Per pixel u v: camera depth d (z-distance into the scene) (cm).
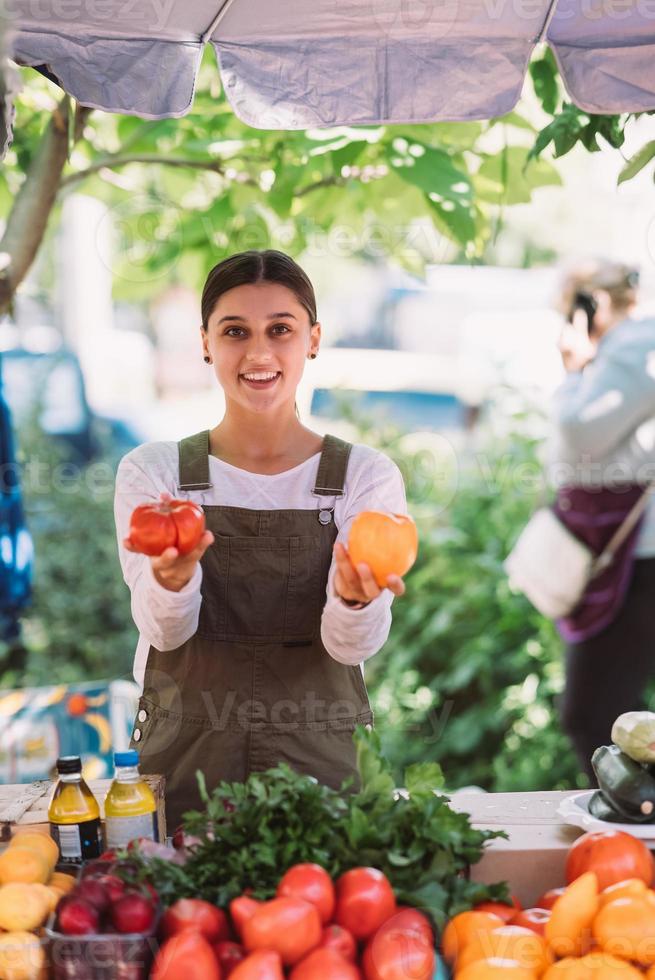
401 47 269
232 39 267
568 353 471
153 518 207
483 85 270
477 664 569
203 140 375
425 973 159
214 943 159
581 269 468
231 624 246
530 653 571
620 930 165
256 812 174
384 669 591
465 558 591
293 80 271
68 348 717
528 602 578
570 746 534
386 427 644
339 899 165
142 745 247
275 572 246
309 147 368
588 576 460
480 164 404
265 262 249
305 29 266
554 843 196
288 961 157
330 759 243
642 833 191
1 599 391
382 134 375
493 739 568
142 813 187
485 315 671
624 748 196
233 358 248
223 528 248
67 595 639
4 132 212
